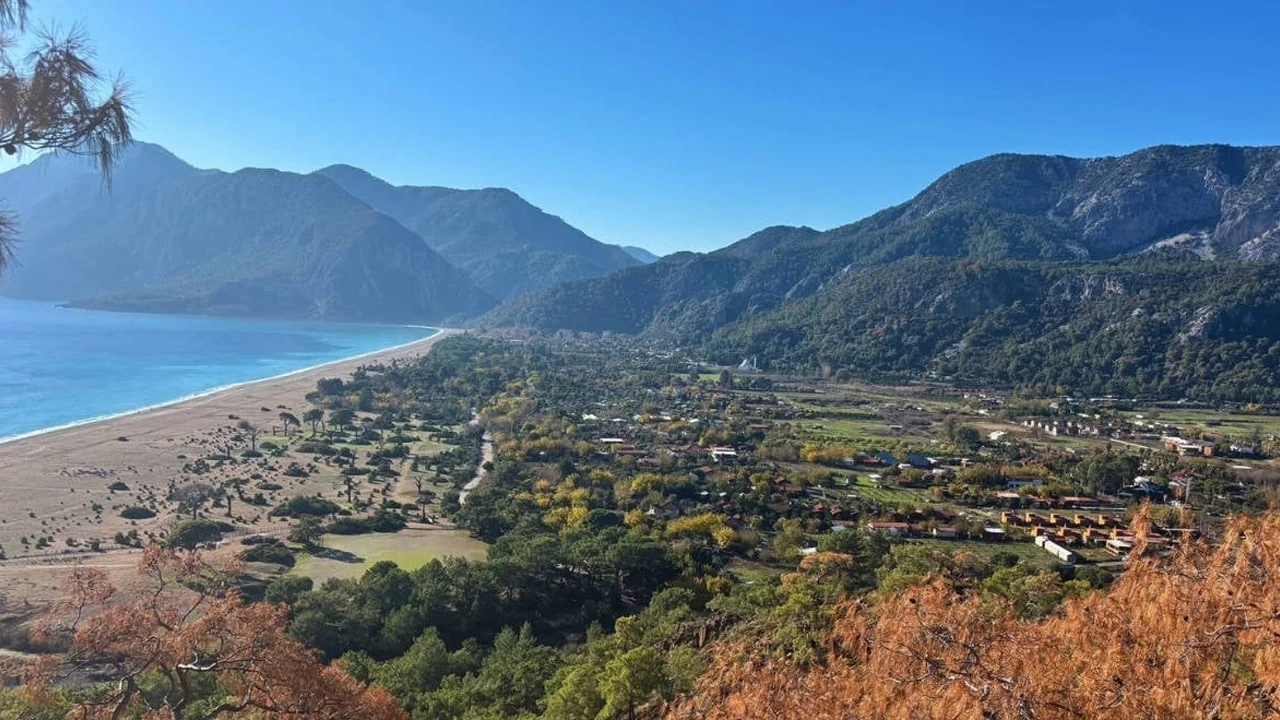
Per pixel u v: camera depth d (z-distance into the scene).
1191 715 10.16
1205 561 12.71
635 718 31.27
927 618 13.02
